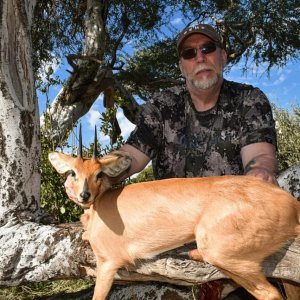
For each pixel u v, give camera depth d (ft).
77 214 6.07
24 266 4.00
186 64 4.17
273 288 2.90
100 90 12.06
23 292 5.44
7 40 4.52
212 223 2.93
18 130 4.49
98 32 11.90
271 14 15.02
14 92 4.52
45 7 12.75
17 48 4.60
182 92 4.36
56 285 5.59
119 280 3.83
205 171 4.16
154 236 3.20
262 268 3.06
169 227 3.14
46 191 6.02
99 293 3.38
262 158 3.76
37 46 14.01
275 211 2.84
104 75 11.89
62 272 3.95
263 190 2.94
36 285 5.56
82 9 13.17
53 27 13.67
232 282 3.95
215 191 3.02
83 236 3.74
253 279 2.90
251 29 15.23
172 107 4.30
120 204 3.32
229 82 4.30
